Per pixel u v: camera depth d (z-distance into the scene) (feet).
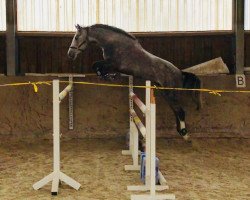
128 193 11.44
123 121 19.51
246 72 19.76
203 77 19.44
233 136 19.47
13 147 18.39
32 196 11.12
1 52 19.51
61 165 14.97
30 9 19.34
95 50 19.58
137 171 14.07
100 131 19.48
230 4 19.51
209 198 11.00
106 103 19.47
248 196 11.22
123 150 17.30
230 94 19.48
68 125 19.42
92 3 19.43
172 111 19.36
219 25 19.58
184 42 19.65
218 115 19.51
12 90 19.26
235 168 14.76
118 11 19.48
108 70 16.78
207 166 15.05
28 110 19.34
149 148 11.53
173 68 17.17
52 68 19.63
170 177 13.33
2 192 11.51
